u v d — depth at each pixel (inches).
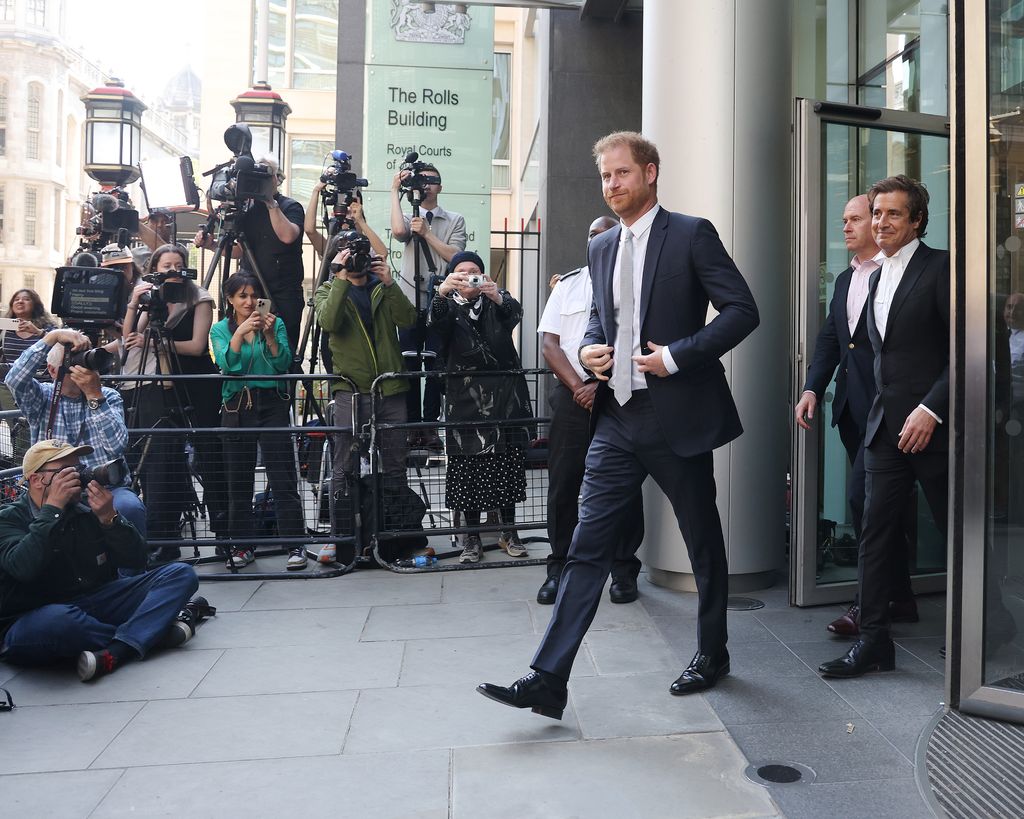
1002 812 90.8
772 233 174.9
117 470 169.2
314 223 234.7
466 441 200.4
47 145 2278.5
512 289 539.8
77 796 98.8
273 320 202.7
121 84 323.6
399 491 202.8
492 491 201.2
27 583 142.0
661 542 176.4
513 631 155.3
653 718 116.0
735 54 171.2
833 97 240.1
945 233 179.5
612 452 118.5
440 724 116.2
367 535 202.8
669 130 174.6
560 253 315.9
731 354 173.2
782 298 176.9
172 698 127.2
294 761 106.4
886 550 131.3
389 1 298.7
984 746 106.0
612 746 108.0
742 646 143.8
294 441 201.5
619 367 117.4
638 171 117.2
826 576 170.4
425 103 300.5
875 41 230.1
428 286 232.2
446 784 99.5
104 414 169.3
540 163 338.0
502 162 548.4
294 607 172.2
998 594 114.0
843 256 172.9
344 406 201.9
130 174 324.8
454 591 182.4
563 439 169.9
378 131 299.6
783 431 179.3
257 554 215.6
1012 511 114.0
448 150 302.0
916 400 128.2
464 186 302.8
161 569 148.8
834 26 238.5
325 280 216.7
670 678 130.1
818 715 116.2
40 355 167.8
